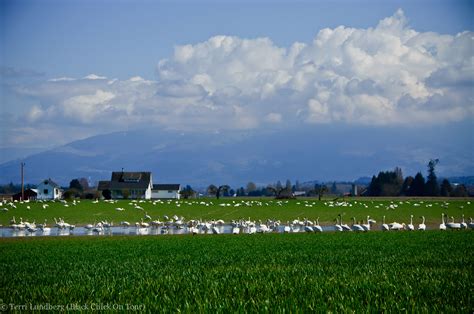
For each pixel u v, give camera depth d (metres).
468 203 160.25
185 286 35.38
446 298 30.88
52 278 40.47
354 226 91.69
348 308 28.11
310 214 131.88
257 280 37.06
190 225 99.62
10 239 79.06
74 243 72.00
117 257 55.06
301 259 51.22
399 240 72.31
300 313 27.48
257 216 129.25
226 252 58.97
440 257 51.53
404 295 31.59
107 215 128.88
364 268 43.41
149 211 138.38
